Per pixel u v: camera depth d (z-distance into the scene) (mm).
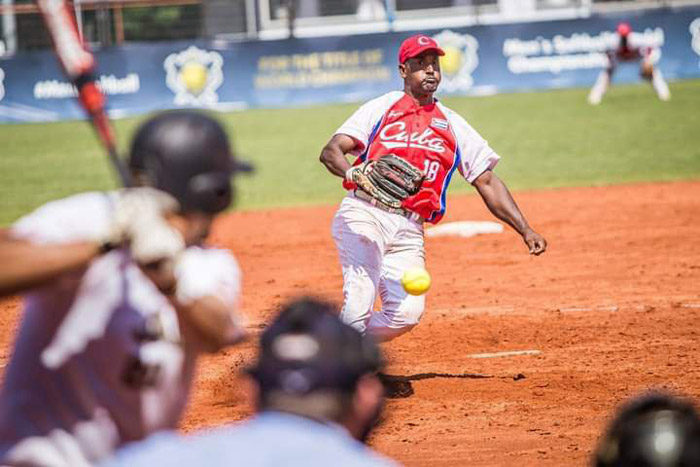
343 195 64625
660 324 33188
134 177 10938
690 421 7812
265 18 132125
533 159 74125
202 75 105562
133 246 10344
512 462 20828
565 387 26594
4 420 11078
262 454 8062
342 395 8422
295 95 106250
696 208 54688
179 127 10766
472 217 56344
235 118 99062
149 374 11125
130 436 11328
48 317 11047
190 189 10719
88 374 11094
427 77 25688
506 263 44500
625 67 109188
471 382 27297
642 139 79875
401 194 25094
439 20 132750
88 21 115438
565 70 108500
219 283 10820
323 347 8422
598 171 68500
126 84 105000
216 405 25688
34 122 103312
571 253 45812
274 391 8375
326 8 132375
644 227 50625
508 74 108125
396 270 25969
